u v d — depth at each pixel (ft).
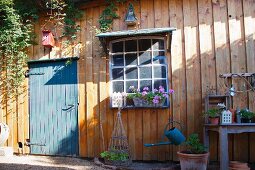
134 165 17.26
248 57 17.37
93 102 19.38
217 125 15.34
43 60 20.49
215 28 17.84
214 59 17.74
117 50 19.27
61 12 20.54
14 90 21.20
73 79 19.93
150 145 16.92
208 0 18.07
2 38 20.58
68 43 20.12
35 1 20.68
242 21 17.62
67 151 19.77
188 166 14.79
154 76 18.56
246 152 17.04
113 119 18.89
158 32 17.06
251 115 15.52
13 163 17.24
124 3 19.29
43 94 20.61
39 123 20.58
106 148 18.85
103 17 19.47
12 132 21.17
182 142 16.99
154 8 18.78
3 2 19.86
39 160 18.66
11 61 21.02
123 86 18.99
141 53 18.88
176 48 18.28
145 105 18.01
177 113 17.92
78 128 19.61
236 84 17.38
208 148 16.42
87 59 19.70
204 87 17.66
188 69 17.98
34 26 21.04
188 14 18.26
